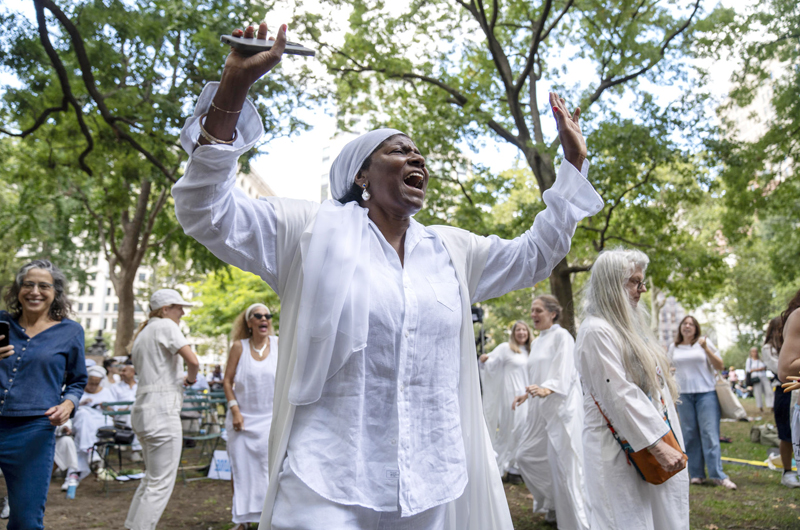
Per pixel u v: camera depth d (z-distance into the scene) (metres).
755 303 31.95
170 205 20.19
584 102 13.30
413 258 1.92
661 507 2.97
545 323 5.85
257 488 5.32
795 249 19.55
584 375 3.12
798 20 12.88
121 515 6.12
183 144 1.60
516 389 7.58
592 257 19.06
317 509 1.59
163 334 5.03
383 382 1.73
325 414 1.69
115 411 7.76
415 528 1.71
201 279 31.33
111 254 19.22
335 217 1.80
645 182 14.09
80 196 18.27
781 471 7.53
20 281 3.85
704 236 24.50
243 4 10.11
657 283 15.60
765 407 17.45
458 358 1.93
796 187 15.26
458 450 1.82
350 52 14.52
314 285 1.70
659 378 3.14
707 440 6.75
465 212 13.95
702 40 13.34
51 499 6.91
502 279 2.11
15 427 3.54
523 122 14.12
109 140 11.89
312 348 1.68
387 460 1.70
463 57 15.33
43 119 10.38
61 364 3.76
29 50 9.43
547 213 2.10
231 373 5.51
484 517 1.88
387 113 15.73
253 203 1.79
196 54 10.14
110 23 9.33
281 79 11.37
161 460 4.91
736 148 14.48
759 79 14.25
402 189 1.91
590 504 3.08
